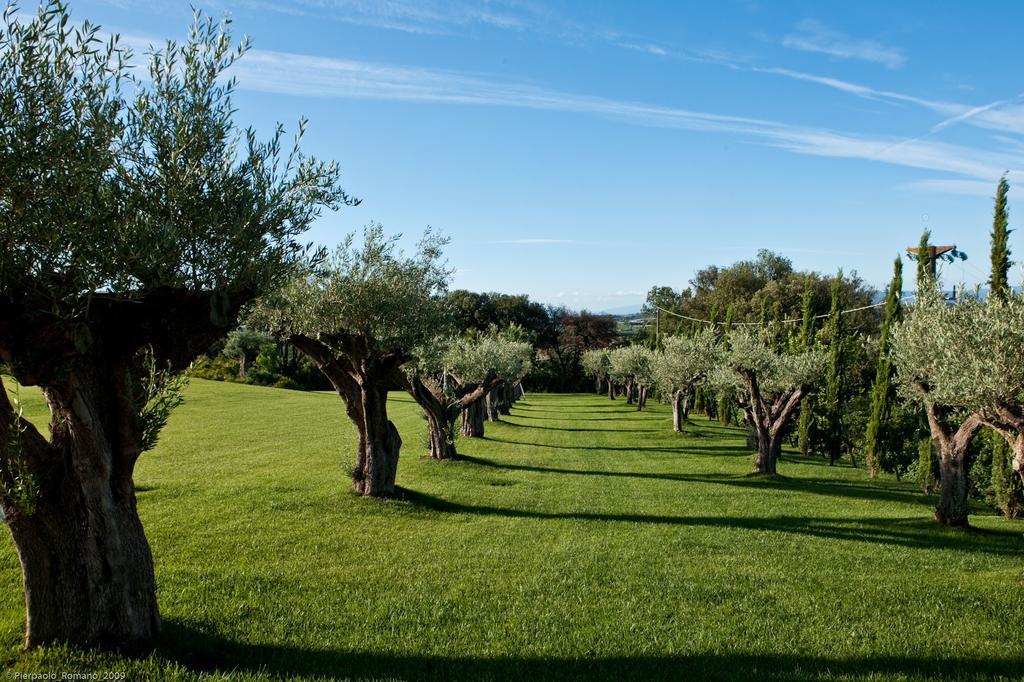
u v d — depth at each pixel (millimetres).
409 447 30234
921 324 14375
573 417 52469
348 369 17922
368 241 15523
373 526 14750
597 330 94438
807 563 12664
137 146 6676
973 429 16516
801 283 62562
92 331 6594
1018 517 19234
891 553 13672
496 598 10031
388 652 7840
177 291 6859
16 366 5973
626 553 13172
